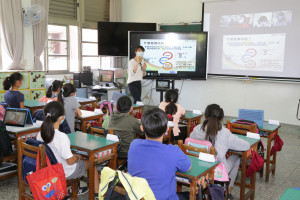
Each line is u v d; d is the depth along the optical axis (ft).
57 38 22.15
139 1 25.13
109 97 21.90
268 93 20.04
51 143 7.13
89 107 14.98
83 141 8.06
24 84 18.22
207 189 6.78
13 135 10.12
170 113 11.83
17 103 12.57
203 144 7.54
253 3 19.51
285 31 18.57
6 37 18.11
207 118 8.30
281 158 13.35
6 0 17.84
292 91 19.16
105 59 26.08
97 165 8.58
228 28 20.63
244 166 8.40
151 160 5.24
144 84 25.54
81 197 9.00
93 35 24.98
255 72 19.95
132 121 9.27
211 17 21.21
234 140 7.98
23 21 19.02
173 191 5.39
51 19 21.22
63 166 7.29
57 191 6.46
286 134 17.54
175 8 23.45
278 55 18.99
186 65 21.12
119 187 4.71
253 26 19.66
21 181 7.33
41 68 20.31
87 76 22.30
